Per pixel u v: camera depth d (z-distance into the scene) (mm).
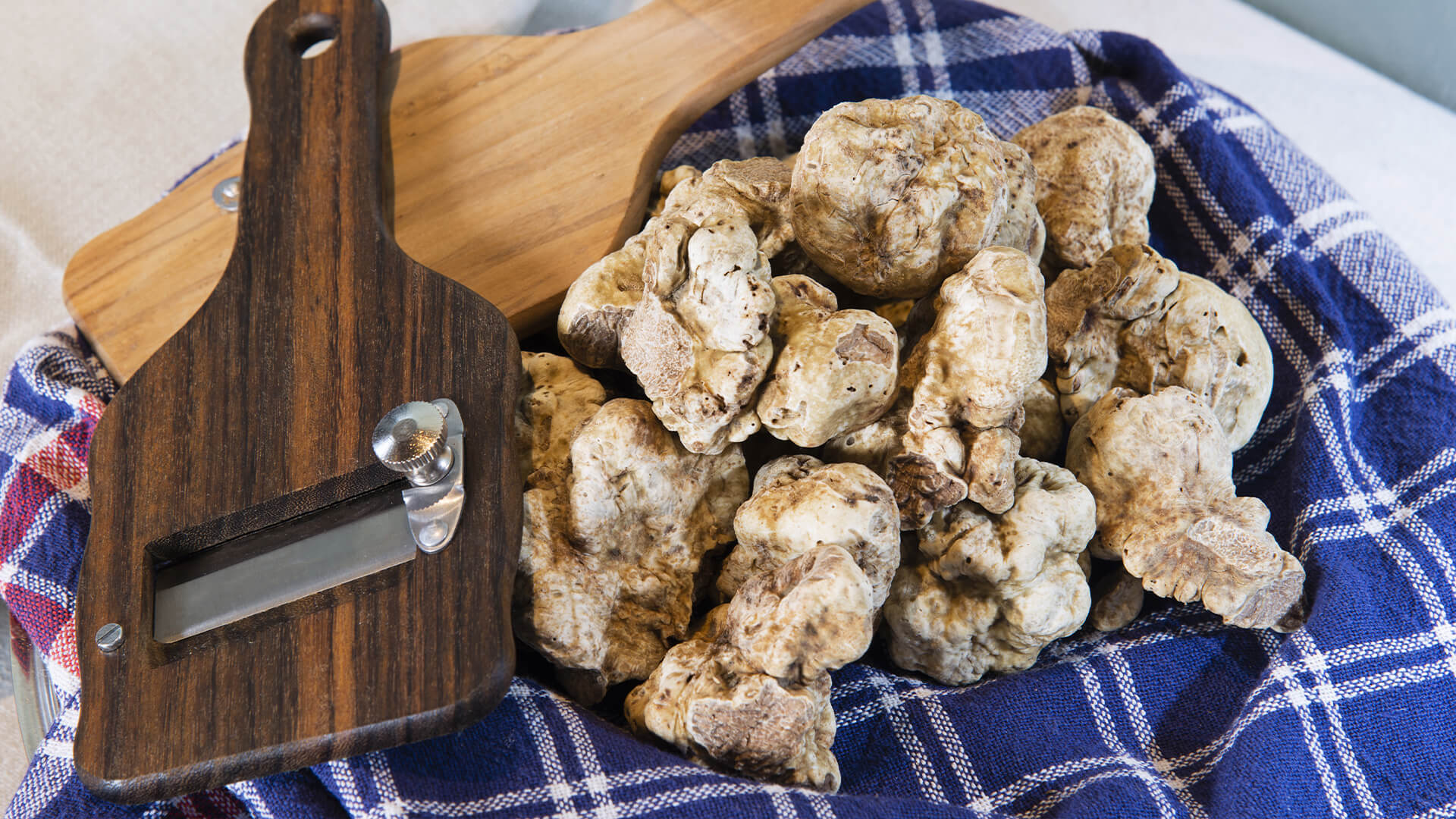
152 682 438
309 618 438
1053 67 590
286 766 433
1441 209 602
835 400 445
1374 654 477
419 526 442
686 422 454
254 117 508
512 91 542
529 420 475
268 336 474
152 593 452
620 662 465
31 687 500
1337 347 530
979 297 444
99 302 532
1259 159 565
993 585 467
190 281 533
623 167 527
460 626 435
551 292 511
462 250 519
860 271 469
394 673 433
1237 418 501
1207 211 560
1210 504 473
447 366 464
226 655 438
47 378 516
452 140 534
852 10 544
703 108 542
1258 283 547
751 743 442
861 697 475
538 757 446
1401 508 508
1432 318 531
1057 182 522
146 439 465
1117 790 454
